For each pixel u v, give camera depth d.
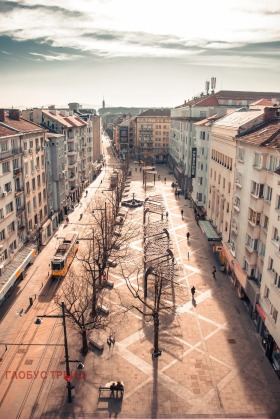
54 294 39.62
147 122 144.62
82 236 58.28
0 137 38.25
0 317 35.28
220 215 47.56
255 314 33.53
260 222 32.81
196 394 25.97
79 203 80.06
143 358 29.56
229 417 24.09
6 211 40.31
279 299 26.73
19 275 40.03
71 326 32.25
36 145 52.38
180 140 97.25
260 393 26.14
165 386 26.67
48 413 24.36
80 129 85.94
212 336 32.47
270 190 30.75
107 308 36.28
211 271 45.53
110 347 30.89
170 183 104.00
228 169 43.06
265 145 30.58
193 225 64.31
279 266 26.89
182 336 32.38
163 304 37.53
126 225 65.12
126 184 99.12
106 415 24.20
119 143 155.88
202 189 62.53
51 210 61.00
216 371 28.22
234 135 39.91
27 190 48.06
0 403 25.11
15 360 29.39
